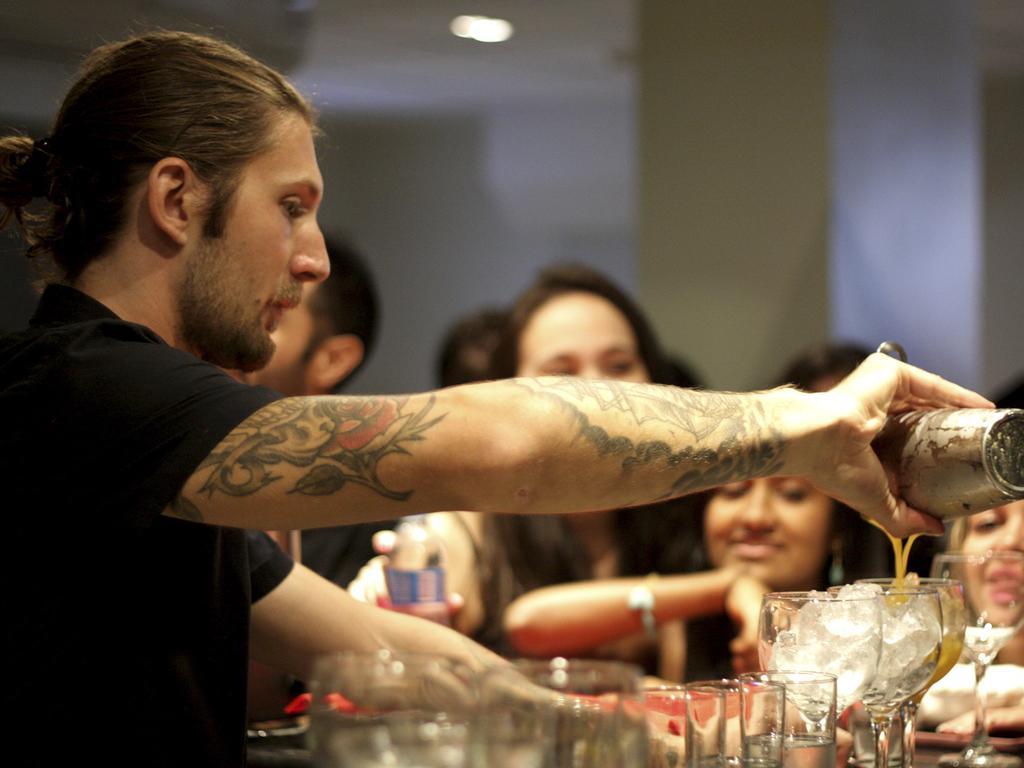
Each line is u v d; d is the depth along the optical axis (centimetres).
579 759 94
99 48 148
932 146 569
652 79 493
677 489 125
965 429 142
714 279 484
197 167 138
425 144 932
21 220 148
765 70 476
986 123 801
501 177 925
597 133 903
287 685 214
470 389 121
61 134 142
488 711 92
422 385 947
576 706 95
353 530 299
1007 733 173
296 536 215
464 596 272
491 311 372
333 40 700
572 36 699
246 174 140
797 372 287
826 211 467
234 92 141
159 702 135
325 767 91
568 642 261
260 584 163
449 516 279
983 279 808
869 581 153
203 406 121
